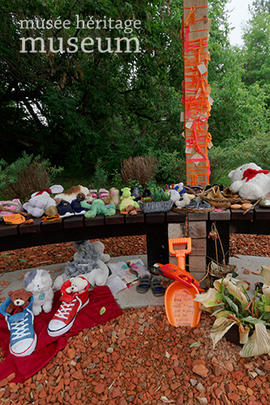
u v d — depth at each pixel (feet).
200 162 10.08
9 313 6.09
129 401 4.56
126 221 6.79
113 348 5.63
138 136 26.14
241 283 6.08
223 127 25.30
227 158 19.69
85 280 6.69
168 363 5.17
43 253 10.78
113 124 26.89
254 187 6.57
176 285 6.31
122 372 5.08
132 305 6.81
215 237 6.57
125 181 19.40
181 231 6.69
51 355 5.47
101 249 9.00
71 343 5.81
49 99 20.97
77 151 24.84
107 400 4.61
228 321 5.14
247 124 25.96
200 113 9.55
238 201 6.84
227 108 24.12
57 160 27.61
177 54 21.63
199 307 5.97
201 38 8.79
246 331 4.99
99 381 4.95
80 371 5.15
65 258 10.23
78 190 7.79
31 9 18.63
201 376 4.84
